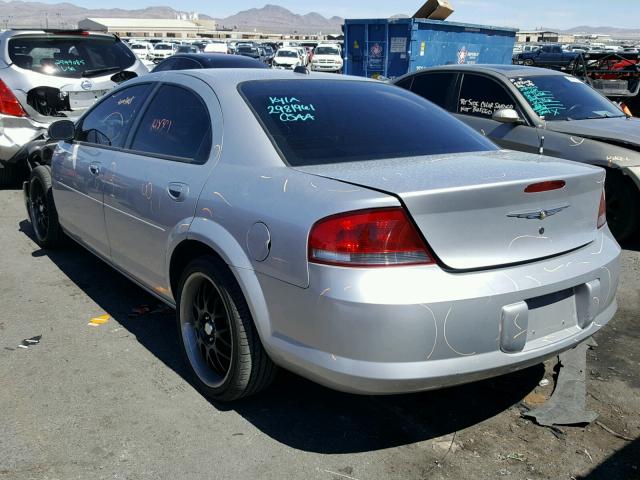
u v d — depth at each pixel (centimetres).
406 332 231
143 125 382
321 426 295
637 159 552
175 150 343
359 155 297
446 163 286
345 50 1477
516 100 630
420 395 323
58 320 409
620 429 296
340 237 236
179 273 338
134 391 323
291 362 259
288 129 304
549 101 629
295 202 256
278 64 3981
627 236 577
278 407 310
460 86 688
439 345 237
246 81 337
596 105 650
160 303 439
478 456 274
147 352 367
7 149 704
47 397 315
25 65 707
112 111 427
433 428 295
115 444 278
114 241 397
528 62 3409
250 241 269
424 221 237
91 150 429
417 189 237
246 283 271
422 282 235
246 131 303
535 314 262
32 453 270
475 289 241
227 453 274
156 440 282
